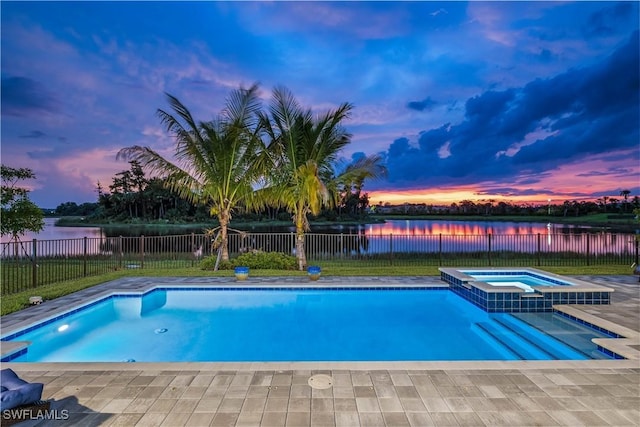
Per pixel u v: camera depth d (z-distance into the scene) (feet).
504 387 10.80
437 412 9.41
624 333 15.92
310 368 12.17
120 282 29.27
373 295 27.63
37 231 39.88
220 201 37.99
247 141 37.35
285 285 27.96
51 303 22.12
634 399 10.12
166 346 17.97
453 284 27.53
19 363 12.64
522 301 22.02
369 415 9.27
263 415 9.27
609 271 34.09
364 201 149.18
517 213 136.05
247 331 20.24
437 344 18.04
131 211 159.22
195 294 27.71
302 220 37.01
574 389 10.69
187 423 8.91
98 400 10.09
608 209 115.85
